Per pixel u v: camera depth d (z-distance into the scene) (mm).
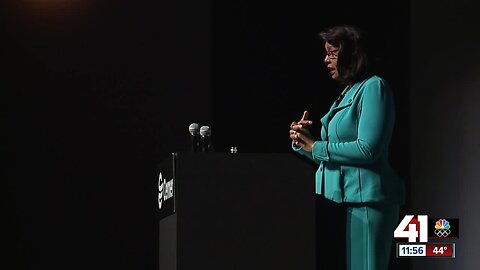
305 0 8117
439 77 7855
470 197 7742
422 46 7883
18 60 7773
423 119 7867
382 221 5207
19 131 7734
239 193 4938
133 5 7969
